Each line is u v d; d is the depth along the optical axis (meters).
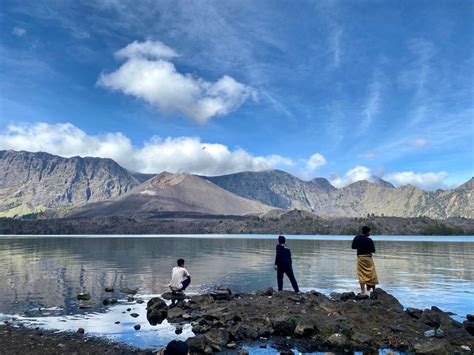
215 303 17.48
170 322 15.02
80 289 22.89
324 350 11.58
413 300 18.69
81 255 51.34
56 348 11.83
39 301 19.28
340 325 12.78
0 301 19.28
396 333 12.73
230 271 31.77
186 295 20.53
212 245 85.44
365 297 17.36
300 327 12.97
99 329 14.06
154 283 25.23
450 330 12.86
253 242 107.44
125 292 21.69
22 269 33.41
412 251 61.28
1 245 83.88
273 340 12.66
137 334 13.36
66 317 15.91
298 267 34.53
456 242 111.38
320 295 18.20
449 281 25.17
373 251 18.17
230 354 11.28
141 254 53.41
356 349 11.61
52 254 53.16
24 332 13.63
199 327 13.80
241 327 13.16
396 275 28.50
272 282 25.34
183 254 53.56
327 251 60.69
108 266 36.06
